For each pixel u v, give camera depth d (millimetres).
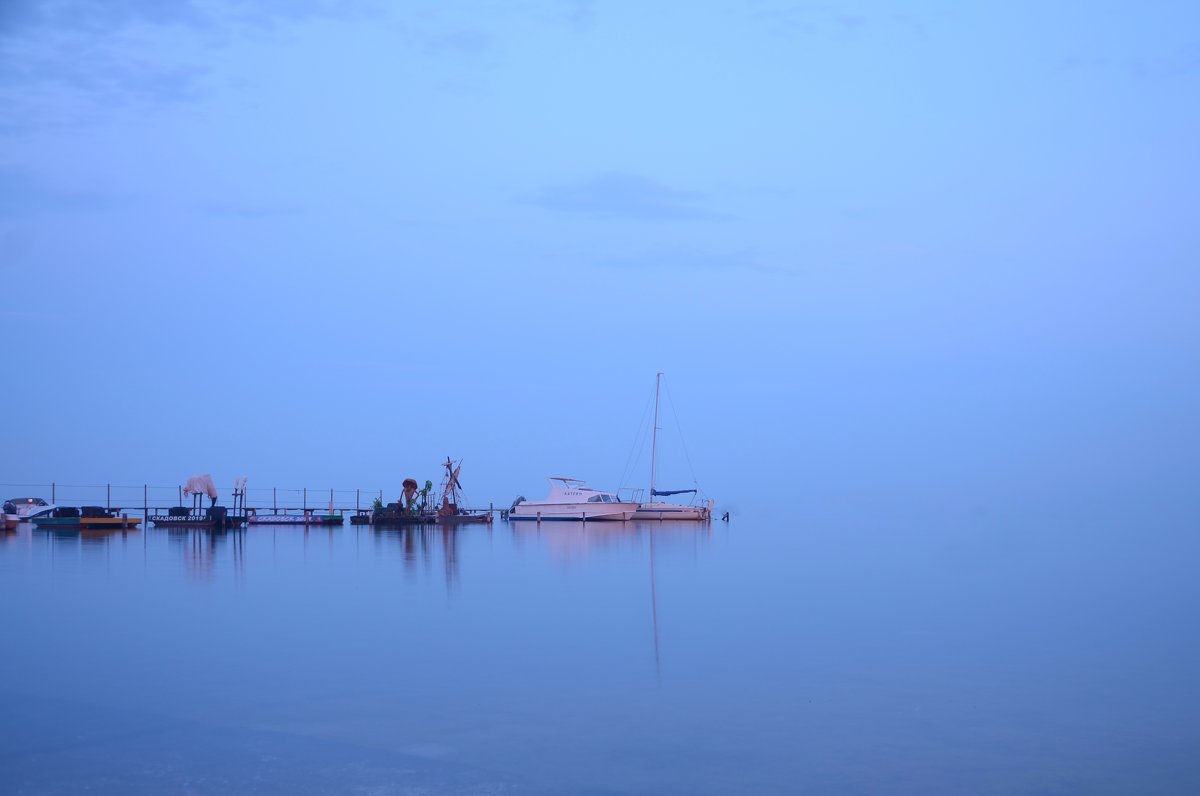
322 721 19938
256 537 83375
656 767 17344
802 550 66312
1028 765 17438
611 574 48312
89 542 74062
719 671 24281
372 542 76188
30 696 21812
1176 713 20516
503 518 122438
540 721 19953
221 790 16359
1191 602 37062
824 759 17734
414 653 26375
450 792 16250
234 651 26656
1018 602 36969
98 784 16641
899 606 35906
